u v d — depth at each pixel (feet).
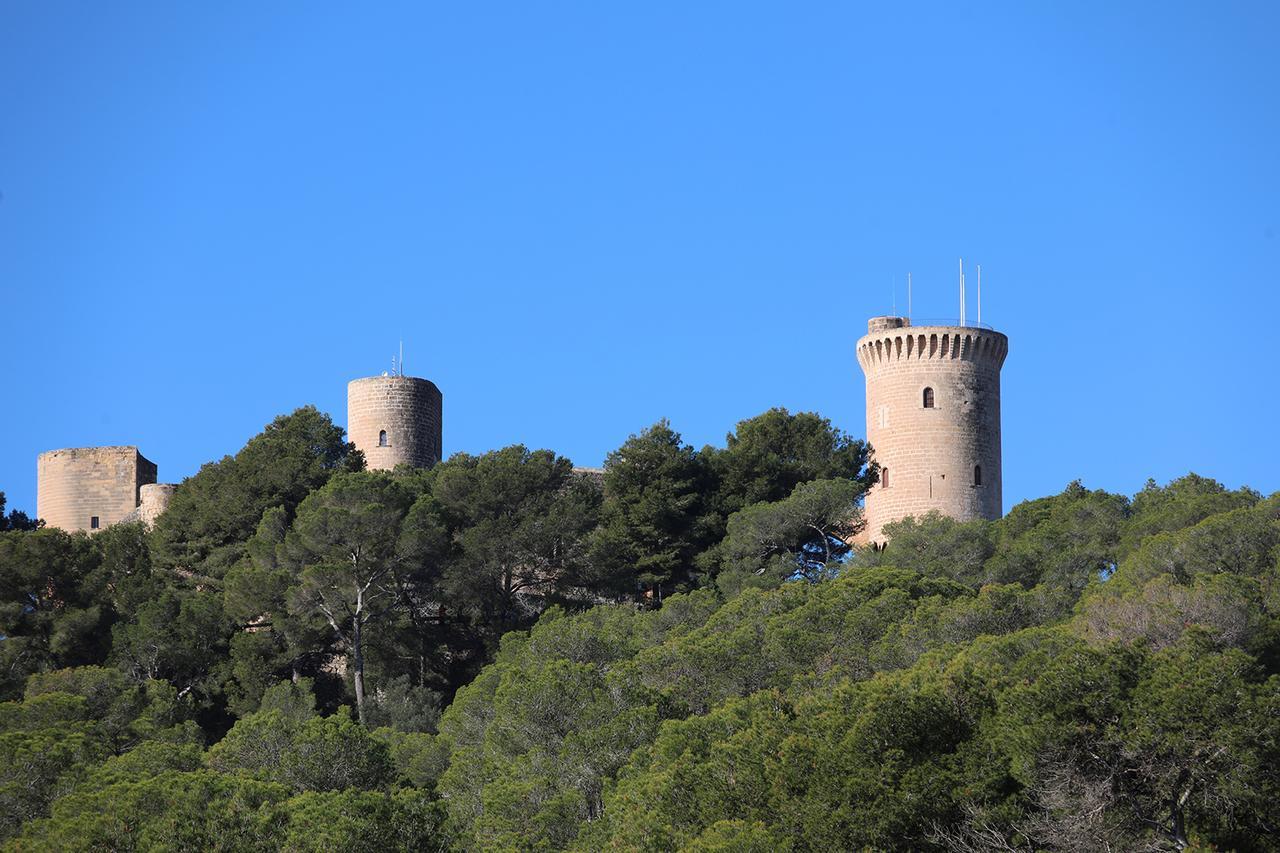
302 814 601.21
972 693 601.21
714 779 608.60
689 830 593.83
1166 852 548.31
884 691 597.11
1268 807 552.00
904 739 584.81
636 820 588.91
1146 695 563.07
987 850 558.56
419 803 621.72
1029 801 568.00
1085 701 565.53
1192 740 550.36
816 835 572.92
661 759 643.45
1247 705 551.59
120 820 615.57
